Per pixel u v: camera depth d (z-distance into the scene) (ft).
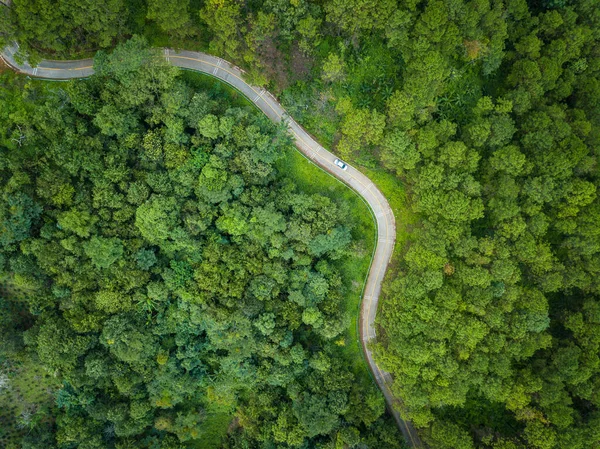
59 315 258.57
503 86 267.39
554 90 256.11
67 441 271.08
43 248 241.14
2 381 269.03
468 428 271.49
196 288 262.26
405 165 249.75
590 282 253.24
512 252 252.62
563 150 245.24
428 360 255.70
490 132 247.70
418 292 250.16
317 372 273.95
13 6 218.79
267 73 254.06
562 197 250.16
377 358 266.98
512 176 249.55
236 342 267.39
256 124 249.14
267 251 264.93
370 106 260.01
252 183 256.73
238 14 226.17
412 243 272.51
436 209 250.57
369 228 276.41
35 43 244.63
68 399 268.41
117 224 250.16
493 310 250.57
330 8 233.96
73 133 236.63
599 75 260.21
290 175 269.85
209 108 245.04
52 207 246.27
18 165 233.55
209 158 247.70
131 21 246.88
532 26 257.55
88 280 254.27
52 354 250.78
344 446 273.54
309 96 261.03
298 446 275.80
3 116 238.68
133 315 262.88
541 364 257.14
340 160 271.28
